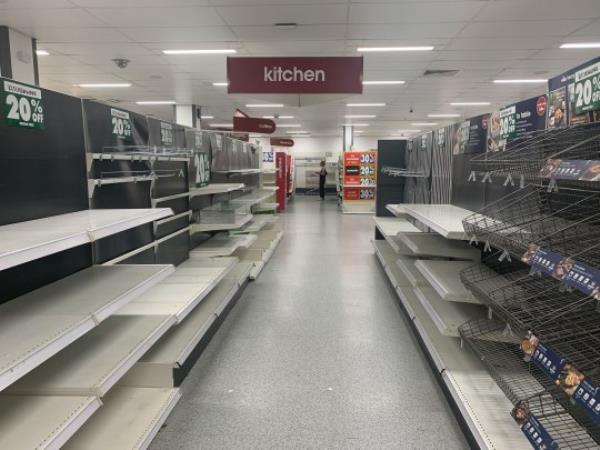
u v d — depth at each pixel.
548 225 2.26
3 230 1.90
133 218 2.31
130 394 2.42
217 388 2.94
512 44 6.68
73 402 1.76
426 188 6.02
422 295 3.43
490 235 2.36
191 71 8.47
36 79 6.42
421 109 13.90
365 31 6.05
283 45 6.71
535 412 1.97
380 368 3.23
